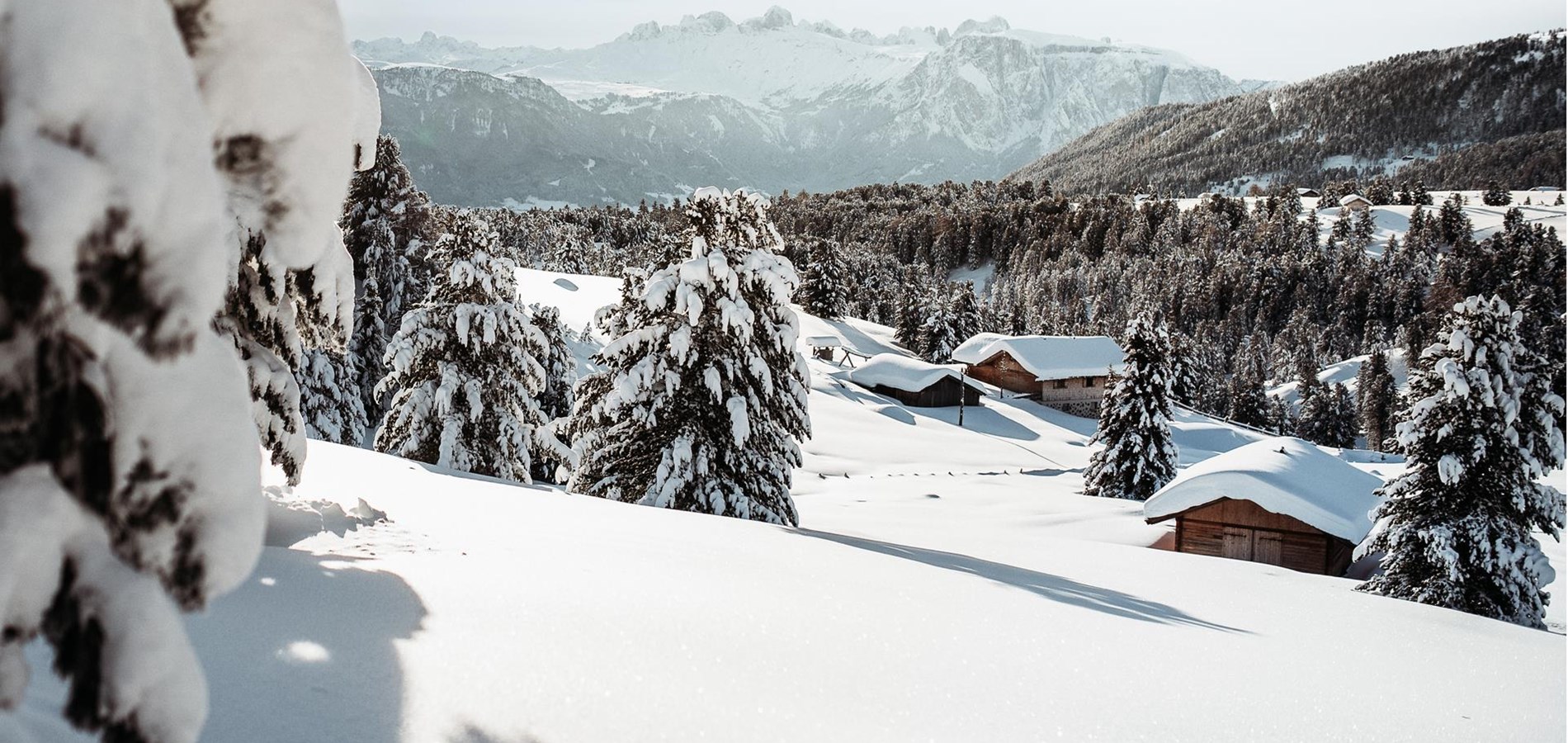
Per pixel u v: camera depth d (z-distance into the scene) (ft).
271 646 9.62
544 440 72.02
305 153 6.41
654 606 13.60
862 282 480.23
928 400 233.55
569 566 16.03
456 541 17.74
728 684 10.80
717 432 55.88
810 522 96.02
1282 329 510.58
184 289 3.46
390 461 37.55
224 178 6.24
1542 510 63.26
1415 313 505.25
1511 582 62.75
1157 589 29.04
